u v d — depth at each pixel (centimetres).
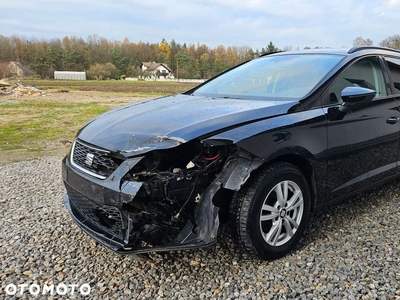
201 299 247
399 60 407
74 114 1323
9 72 5722
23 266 291
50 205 419
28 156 679
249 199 268
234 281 265
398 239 319
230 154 268
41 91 2406
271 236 284
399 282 257
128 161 253
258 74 388
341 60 352
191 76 8556
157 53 9856
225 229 337
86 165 280
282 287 256
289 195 296
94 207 273
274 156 270
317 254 297
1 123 1096
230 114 280
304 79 339
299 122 289
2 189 479
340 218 362
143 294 254
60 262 297
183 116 288
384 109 357
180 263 289
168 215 258
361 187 352
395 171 386
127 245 252
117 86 4034
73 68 7962
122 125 291
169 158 260
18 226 364
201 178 259
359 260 287
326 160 308
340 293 247
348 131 322
